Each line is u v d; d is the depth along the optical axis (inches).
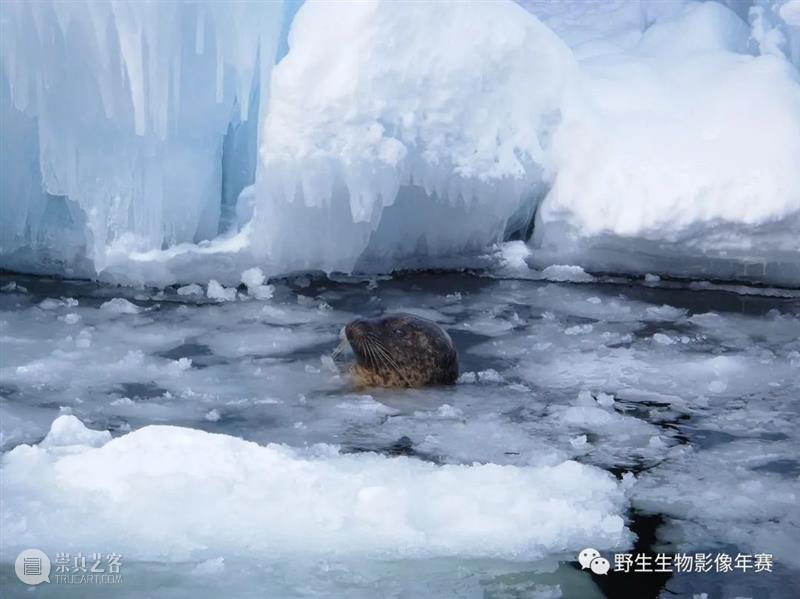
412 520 191.8
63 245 346.9
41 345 290.8
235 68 333.1
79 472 202.2
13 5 307.6
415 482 204.5
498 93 352.5
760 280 355.9
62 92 316.8
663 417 250.8
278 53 360.5
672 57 391.5
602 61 392.8
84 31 311.1
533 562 182.1
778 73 366.3
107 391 261.3
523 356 291.7
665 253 353.4
